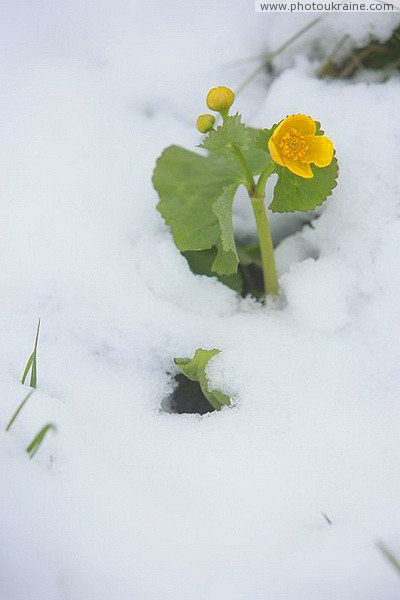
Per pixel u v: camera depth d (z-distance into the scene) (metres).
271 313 0.77
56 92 0.82
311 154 0.72
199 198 0.78
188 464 0.71
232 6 0.84
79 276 0.77
